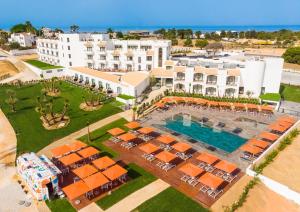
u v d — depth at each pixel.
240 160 37.41
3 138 44.69
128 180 32.91
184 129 47.62
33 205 29.19
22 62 101.25
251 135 45.41
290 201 29.70
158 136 44.72
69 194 27.89
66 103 52.84
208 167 35.44
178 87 70.00
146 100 62.22
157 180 32.88
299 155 38.88
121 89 65.38
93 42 85.44
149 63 81.38
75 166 36.12
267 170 34.94
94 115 53.12
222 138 44.22
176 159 37.66
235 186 31.66
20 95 66.12
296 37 198.50
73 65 91.06
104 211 27.77
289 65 114.25
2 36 158.38
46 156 38.88
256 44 170.38
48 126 48.56
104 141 43.16
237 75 62.91
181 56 90.44
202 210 27.78
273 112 56.19
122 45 86.19
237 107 57.56
